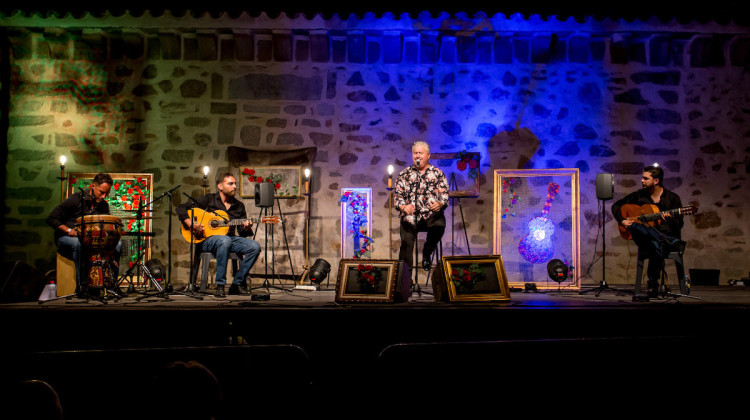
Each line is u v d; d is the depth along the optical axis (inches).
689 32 256.7
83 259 205.5
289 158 266.2
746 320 176.6
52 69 263.3
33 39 258.4
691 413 175.8
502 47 267.1
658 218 204.1
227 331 174.4
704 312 176.9
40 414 96.0
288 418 173.8
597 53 268.8
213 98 267.9
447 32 258.4
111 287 203.5
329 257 263.9
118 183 259.4
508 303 181.3
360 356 176.6
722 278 263.7
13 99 261.6
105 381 172.2
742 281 251.3
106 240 200.2
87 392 171.6
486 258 189.0
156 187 264.1
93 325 173.3
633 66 269.6
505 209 254.1
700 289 235.6
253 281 259.8
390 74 270.2
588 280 263.3
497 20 255.3
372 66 270.4
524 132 268.5
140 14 253.0
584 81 269.6
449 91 269.7
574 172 249.6
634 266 263.4
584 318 177.3
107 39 262.2
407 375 173.6
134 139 265.1
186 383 72.1
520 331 178.2
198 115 267.3
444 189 220.1
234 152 265.1
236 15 253.9
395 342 177.3
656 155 267.9
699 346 176.4
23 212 259.1
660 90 269.6
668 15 254.1
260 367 173.9
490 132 268.5
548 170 252.4
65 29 255.3
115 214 257.0
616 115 268.7
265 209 239.3
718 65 270.4
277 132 268.4
